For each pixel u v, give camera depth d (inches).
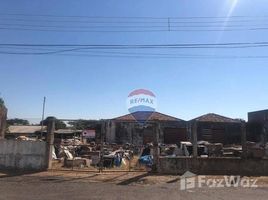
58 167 962.7
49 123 889.5
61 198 531.8
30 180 721.0
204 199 537.3
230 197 556.1
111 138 2004.2
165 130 1932.8
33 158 873.5
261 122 1686.8
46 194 564.7
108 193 585.0
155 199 535.2
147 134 2001.7
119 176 792.3
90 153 1264.8
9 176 768.9
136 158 1332.4
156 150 865.5
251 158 865.5
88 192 591.2
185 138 1927.9
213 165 858.1
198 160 858.8
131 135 2005.4
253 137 1699.1
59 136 2118.6
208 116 1980.8
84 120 916.0
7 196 539.8
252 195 575.8
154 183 708.0
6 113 1384.1
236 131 1947.6
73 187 642.2
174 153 1176.8
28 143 877.2
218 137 1943.9
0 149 878.4
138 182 719.7
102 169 904.3
